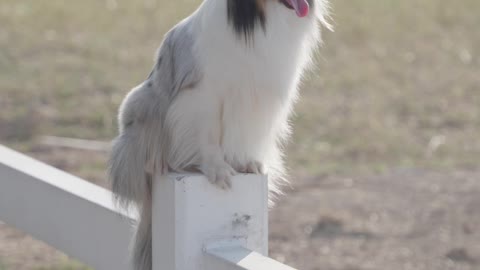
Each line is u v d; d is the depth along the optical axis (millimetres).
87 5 24578
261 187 4895
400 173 13867
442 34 23641
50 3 24328
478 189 12961
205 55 5047
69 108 16953
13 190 7055
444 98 18656
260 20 4988
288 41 5137
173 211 4793
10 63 19453
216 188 4793
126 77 18984
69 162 14062
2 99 17281
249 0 4941
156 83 5469
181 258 4762
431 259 10336
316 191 12852
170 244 4848
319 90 18875
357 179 13516
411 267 10055
